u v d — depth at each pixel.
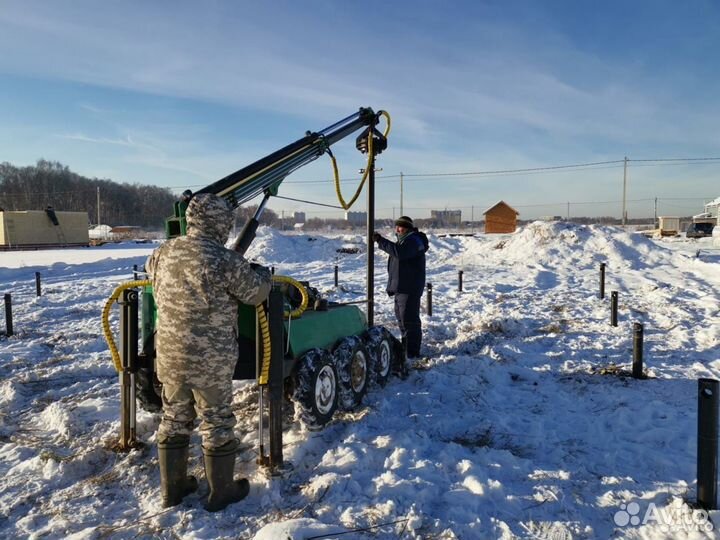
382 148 6.82
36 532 3.12
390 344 6.09
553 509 3.30
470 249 25.09
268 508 3.33
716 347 7.34
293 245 27.69
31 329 9.71
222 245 3.41
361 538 2.94
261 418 3.70
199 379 3.25
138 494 3.57
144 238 58.94
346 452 4.00
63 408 5.08
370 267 6.68
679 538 2.95
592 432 4.61
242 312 4.14
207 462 3.31
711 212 51.25
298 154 5.43
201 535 3.04
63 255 30.19
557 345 7.72
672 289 12.77
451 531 3.01
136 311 4.22
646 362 6.70
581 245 21.55
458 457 4.02
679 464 3.89
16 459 4.18
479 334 8.25
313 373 4.22
